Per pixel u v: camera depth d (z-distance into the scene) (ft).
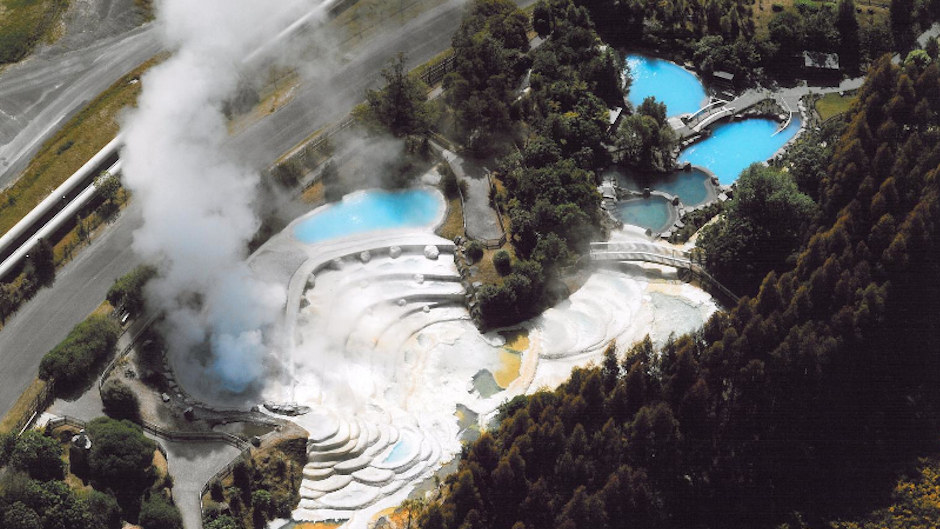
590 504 527.40
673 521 574.15
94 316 617.21
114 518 531.91
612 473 546.26
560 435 547.49
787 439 606.14
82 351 594.24
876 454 610.65
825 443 613.11
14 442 542.98
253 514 554.46
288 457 574.97
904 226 645.92
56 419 573.33
